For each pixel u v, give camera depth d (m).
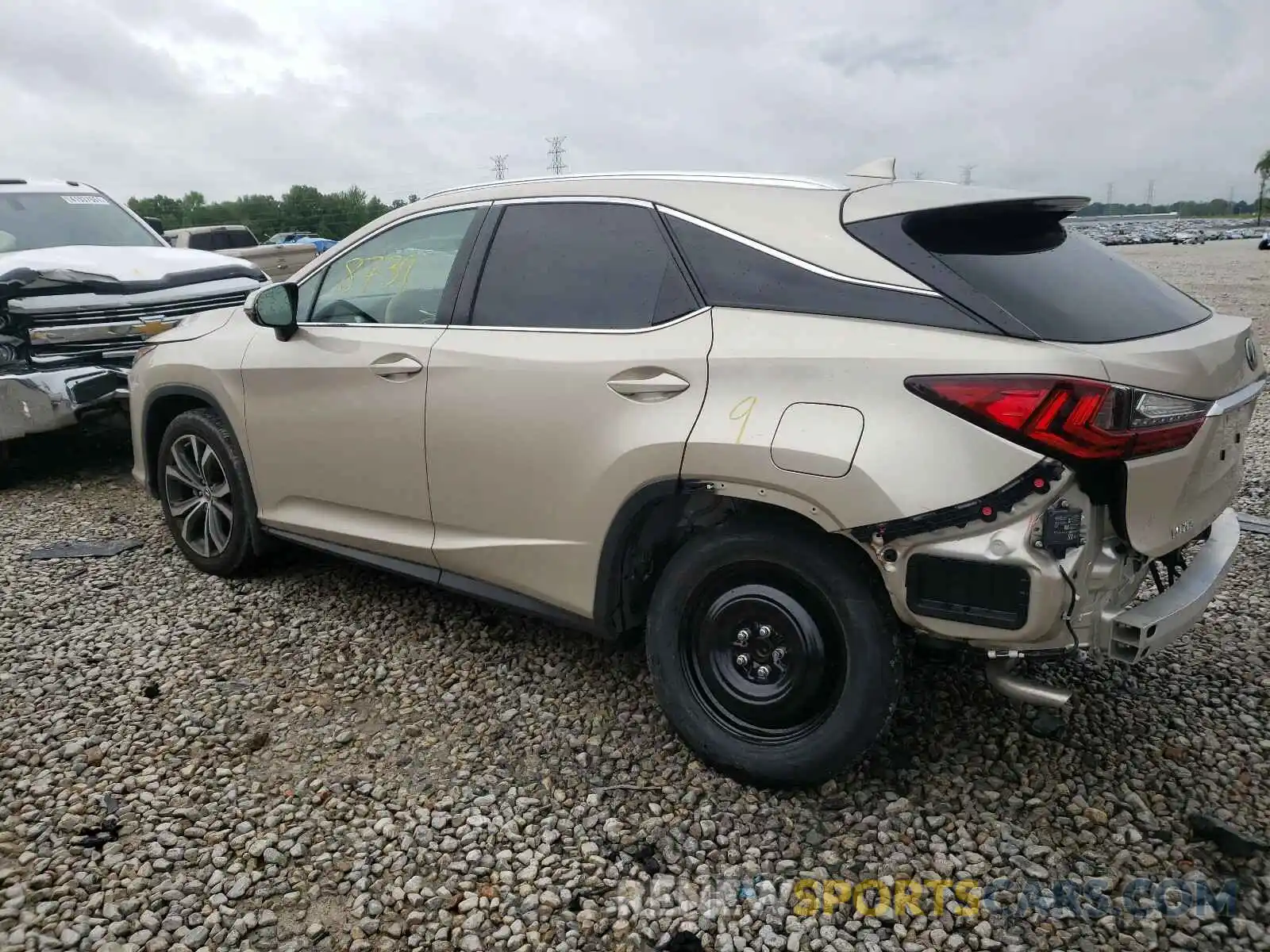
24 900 2.46
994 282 2.54
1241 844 2.59
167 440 4.59
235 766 3.07
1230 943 2.28
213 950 2.32
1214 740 3.12
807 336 2.64
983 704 3.34
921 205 2.73
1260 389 2.90
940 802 2.83
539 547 3.21
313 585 4.50
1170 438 2.40
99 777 3.00
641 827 2.76
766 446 2.59
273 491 4.16
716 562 2.81
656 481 2.83
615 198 3.18
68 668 3.71
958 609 2.44
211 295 6.82
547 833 2.73
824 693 2.74
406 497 3.61
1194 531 2.67
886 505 2.43
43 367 6.06
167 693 3.53
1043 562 2.34
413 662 3.75
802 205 2.86
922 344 2.47
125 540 5.20
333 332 3.82
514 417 3.18
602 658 3.75
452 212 3.61
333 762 3.10
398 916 2.44
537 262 3.30
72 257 6.42
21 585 4.57
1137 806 2.79
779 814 2.79
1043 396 2.29
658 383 2.83
